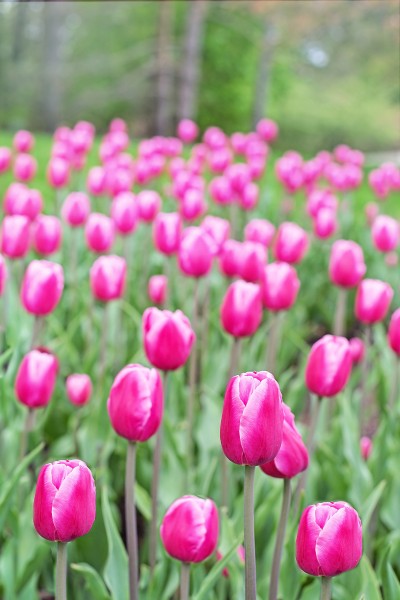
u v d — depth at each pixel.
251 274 3.45
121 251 6.35
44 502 1.62
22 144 7.57
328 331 6.81
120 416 1.94
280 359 4.82
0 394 3.17
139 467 3.32
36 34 30.55
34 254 5.80
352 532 1.62
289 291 3.14
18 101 28.31
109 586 2.35
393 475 3.16
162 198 7.89
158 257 6.24
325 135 35.72
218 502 3.06
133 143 15.77
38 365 2.50
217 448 3.32
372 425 4.71
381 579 2.56
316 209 6.26
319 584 2.52
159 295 4.24
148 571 2.65
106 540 2.71
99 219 3.93
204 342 4.20
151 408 1.93
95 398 3.57
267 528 2.71
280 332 4.66
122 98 29.28
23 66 27.97
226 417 1.61
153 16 30.12
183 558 1.86
